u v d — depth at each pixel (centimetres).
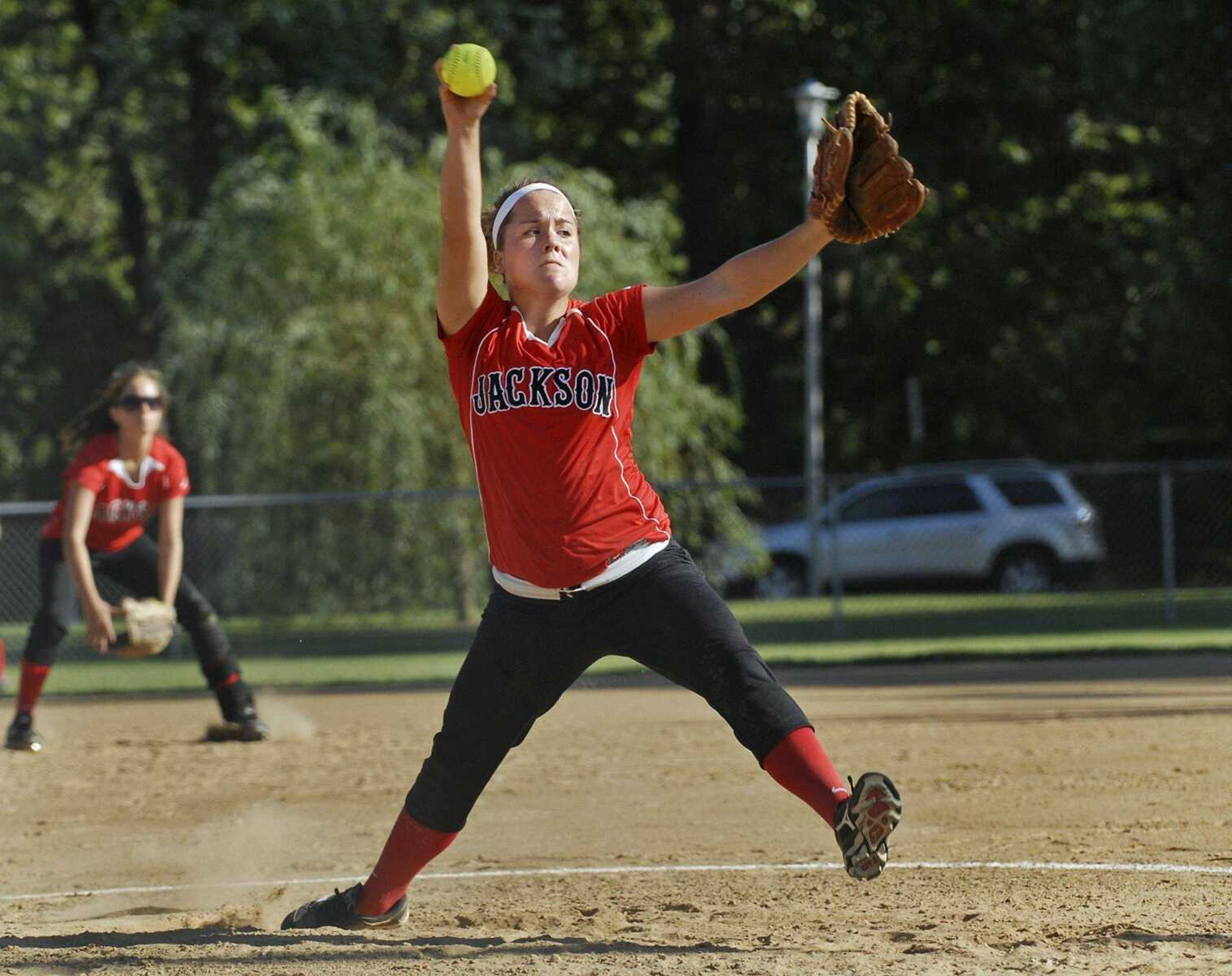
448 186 1365
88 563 3284
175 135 10606
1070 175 11650
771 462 11675
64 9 10881
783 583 9012
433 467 7344
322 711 4359
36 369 11350
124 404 3306
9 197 10594
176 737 3841
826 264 11169
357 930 1695
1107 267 11425
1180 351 9150
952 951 1514
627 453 1441
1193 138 9100
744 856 2206
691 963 1476
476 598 7356
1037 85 10981
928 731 3462
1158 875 1939
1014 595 7831
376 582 7162
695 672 1413
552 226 1431
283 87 9756
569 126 11969
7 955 1581
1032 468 7525
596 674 5297
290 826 2592
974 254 11256
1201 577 8744
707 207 11706
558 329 1428
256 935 1670
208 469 7500
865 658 5234
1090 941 1548
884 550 8825
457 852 2298
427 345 7431
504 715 1478
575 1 11456
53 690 5222
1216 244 8744
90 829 2605
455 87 1337
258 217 7619
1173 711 3700
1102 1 9250
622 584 1413
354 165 7906
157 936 1709
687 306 1414
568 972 1447
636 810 2636
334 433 7312
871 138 1356
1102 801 2534
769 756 1395
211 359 7562
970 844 2208
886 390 12156
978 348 11862
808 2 11244
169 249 9994
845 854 1344
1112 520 8806
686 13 11300
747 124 11694
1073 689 4288
